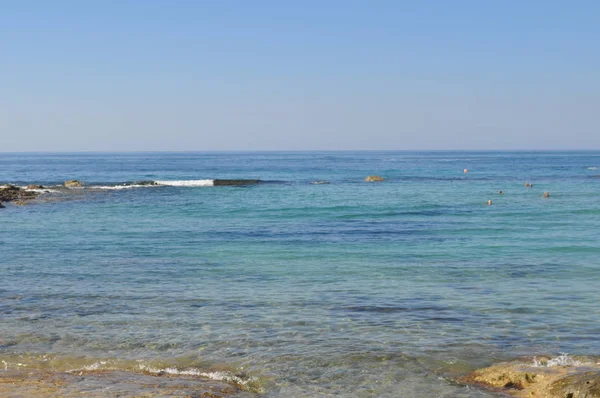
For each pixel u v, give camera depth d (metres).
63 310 14.05
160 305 14.51
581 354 10.88
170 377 9.97
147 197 47.06
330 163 146.00
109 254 21.97
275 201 44.06
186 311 13.96
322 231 28.47
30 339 11.95
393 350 11.23
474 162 146.25
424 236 26.80
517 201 43.81
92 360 10.83
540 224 30.80
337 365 10.52
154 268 19.27
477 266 19.59
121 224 31.08
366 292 15.84
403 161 161.38
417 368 10.36
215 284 16.89
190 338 11.99
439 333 12.23
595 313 13.61
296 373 10.19
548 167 109.94
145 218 33.78
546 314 13.55
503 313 13.68
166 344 11.66
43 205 41.00
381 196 48.34
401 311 13.91
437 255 21.81
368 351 11.19
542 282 17.08
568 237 26.19
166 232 28.05
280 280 17.45
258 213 36.50
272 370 10.32
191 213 36.38
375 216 34.91
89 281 17.23
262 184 61.31
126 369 10.45
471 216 34.69
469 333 12.21
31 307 14.30
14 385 9.40
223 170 104.56
